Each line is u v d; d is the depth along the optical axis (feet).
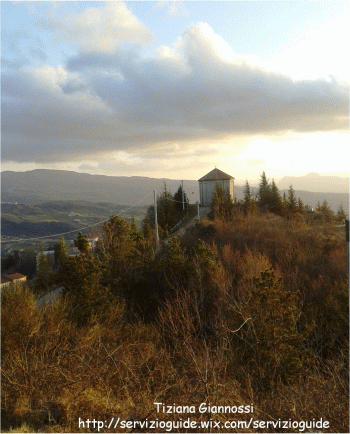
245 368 26.35
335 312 41.55
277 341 29.81
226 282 58.49
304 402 18.35
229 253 87.15
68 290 46.88
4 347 25.11
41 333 28.50
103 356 23.54
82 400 18.45
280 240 110.63
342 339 38.24
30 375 20.27
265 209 197.67
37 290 53.36
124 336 34.96
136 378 20.42
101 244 83.51
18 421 17.58
